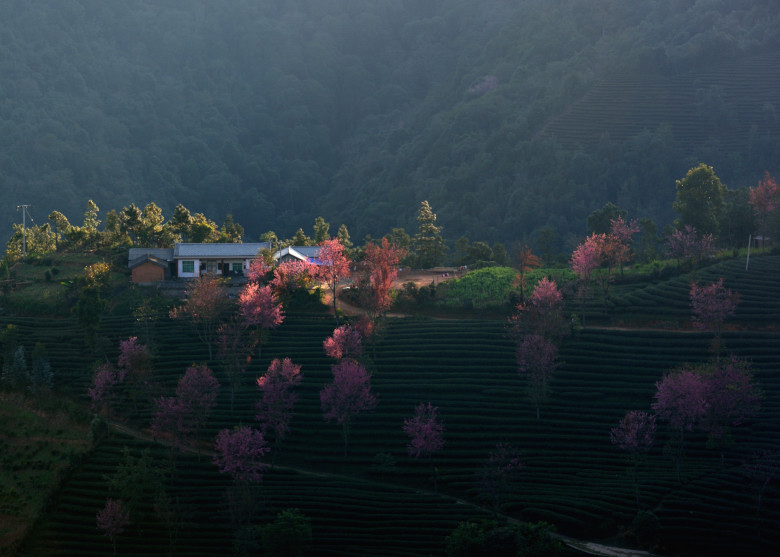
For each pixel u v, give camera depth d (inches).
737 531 3019.2
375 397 4079.7
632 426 3393.2
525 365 4028.1
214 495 3304.6
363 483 3499.0
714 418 3486.7
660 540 2994.6
